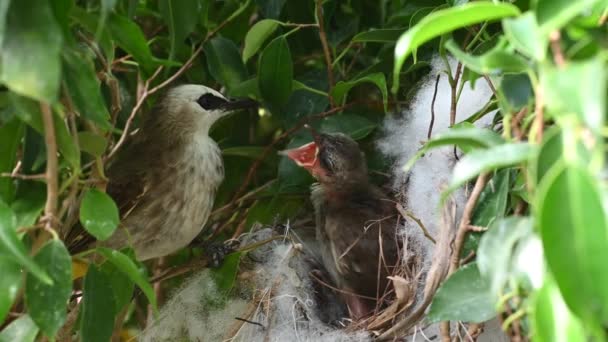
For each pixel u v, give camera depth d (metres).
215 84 0.78
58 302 0.58
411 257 0.71
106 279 0.62
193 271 0.74
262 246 0.74
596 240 0.44
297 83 0.73
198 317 0.73
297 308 0.72
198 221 0.75
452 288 0.58
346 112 0.75
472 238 0.63
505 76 0.61
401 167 0.74
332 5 0.73
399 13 0.72
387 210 0.74
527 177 0.55
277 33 0.75
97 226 0.60
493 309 0.57
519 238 0.52
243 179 0.77
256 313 0.72
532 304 0.50
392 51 0.72
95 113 0.58
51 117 0.57
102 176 0.62
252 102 0.76
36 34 0.52
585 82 0.43
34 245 0.60
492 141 0.55
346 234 0.73
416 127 0.73
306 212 0.76
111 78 0.65
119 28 0.61
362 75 0.73
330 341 0.70
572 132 0.44
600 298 0.44
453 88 0.68
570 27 0.55
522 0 0.62
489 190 0.63
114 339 0.71
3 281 0.57
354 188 0.74
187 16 0.66
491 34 0.69
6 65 0.51
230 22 0.75
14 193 0.62
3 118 0.59
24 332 0.60
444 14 0.50
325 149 0.74
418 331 0.67
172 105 0.75
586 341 0.48
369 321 0.70
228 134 0.79
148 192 0.74
